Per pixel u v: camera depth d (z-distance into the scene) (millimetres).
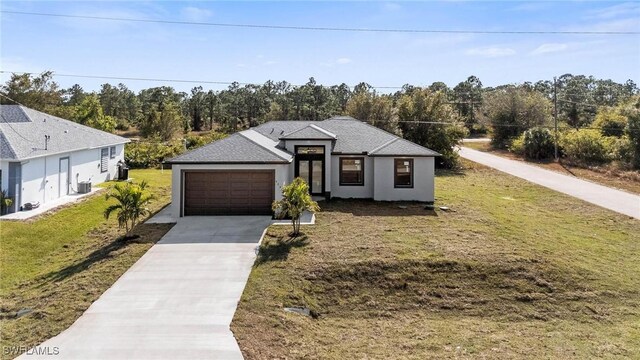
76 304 10383
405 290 12180
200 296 10844
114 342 8633
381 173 22562
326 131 24625
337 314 11086
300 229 16906
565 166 39375
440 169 38469
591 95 86375
